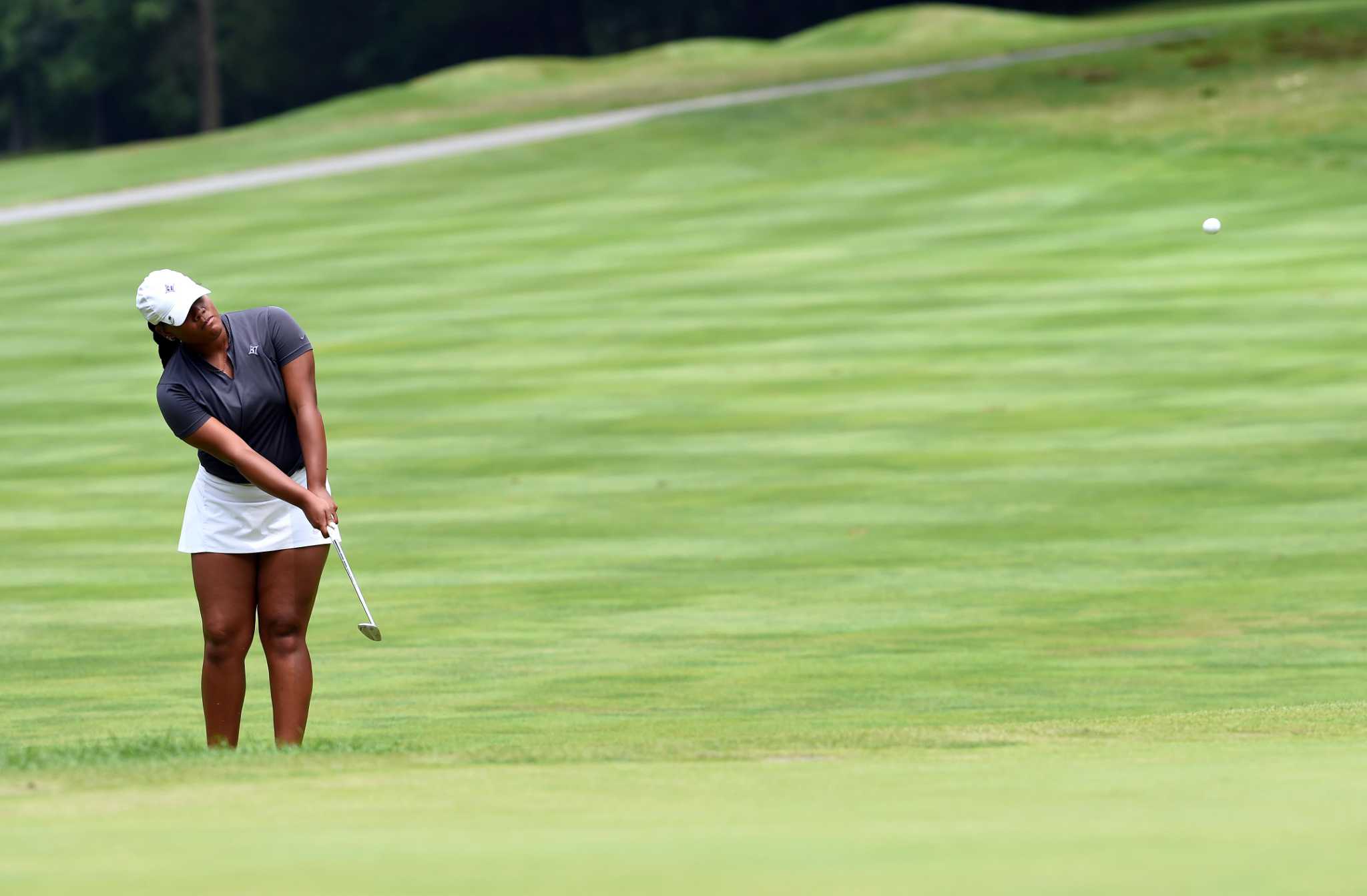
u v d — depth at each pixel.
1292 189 109.75
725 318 89.50
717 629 43.91
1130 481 60.81
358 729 31.91
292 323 24.23
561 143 137.75
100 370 86.94
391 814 15.26
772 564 51.78
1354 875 12.33
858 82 150.00
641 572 51.19
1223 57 143.12
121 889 12.06
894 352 81.31
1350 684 36.28
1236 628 42.84
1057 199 111.19
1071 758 19.33
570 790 16.83
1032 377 76.12
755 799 16.12
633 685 37.31
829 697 35.56
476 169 131.75
